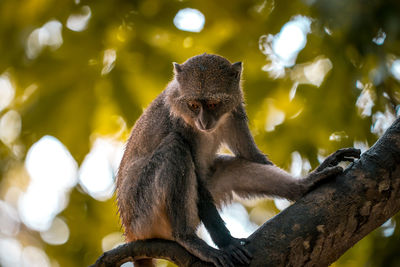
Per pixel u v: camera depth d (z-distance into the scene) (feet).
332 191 25.17
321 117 40.60
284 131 41.78
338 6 35.76
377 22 35.78
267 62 42.16
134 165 33.86
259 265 24.32
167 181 31.68
